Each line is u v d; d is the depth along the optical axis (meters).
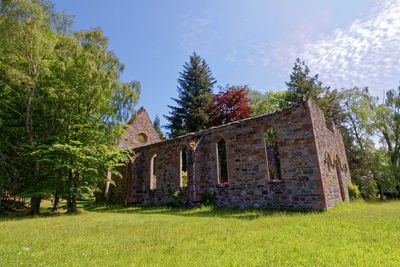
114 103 15.34
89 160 13.63
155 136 27.56
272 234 5.55
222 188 13.46
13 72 12.52
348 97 26.39
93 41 14.68
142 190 18.09
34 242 5.26
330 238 5.09
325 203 10.02
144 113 27.36
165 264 3.60
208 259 3.80
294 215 8.77
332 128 16.30
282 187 11.30
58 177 14.06
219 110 29.16
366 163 23.81
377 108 25.09
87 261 3.81
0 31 12.15
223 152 24.52
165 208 14.56
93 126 14.81
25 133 14.40
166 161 16.95
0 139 13.61
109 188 21.67
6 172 13.77
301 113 11.38
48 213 13.24
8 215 12.31
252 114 29.92
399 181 22.53
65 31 16.19
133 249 4.48
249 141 12.89
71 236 5.95
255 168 12.39
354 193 16.38
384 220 6.99
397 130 24.42
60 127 14.66
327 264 3.51
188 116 30.28
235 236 5.45
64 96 13.29
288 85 30.95
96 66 14.40
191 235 5.68
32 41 12.85
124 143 24.28
